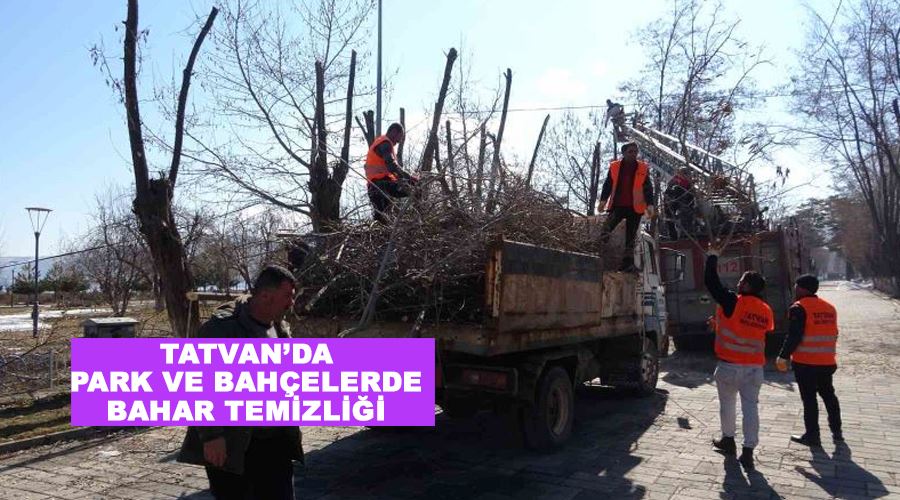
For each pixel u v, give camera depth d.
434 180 6.30
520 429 6.62
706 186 11.44
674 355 14.98
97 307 20.14
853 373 11.75
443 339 5.79
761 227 13.72
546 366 6.91
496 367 6.05
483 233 5.83
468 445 7.01
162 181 7.32
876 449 6.66
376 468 6.17
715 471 5.98
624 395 9.90
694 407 8.99
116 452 6.71
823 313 6.86
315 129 8.21
